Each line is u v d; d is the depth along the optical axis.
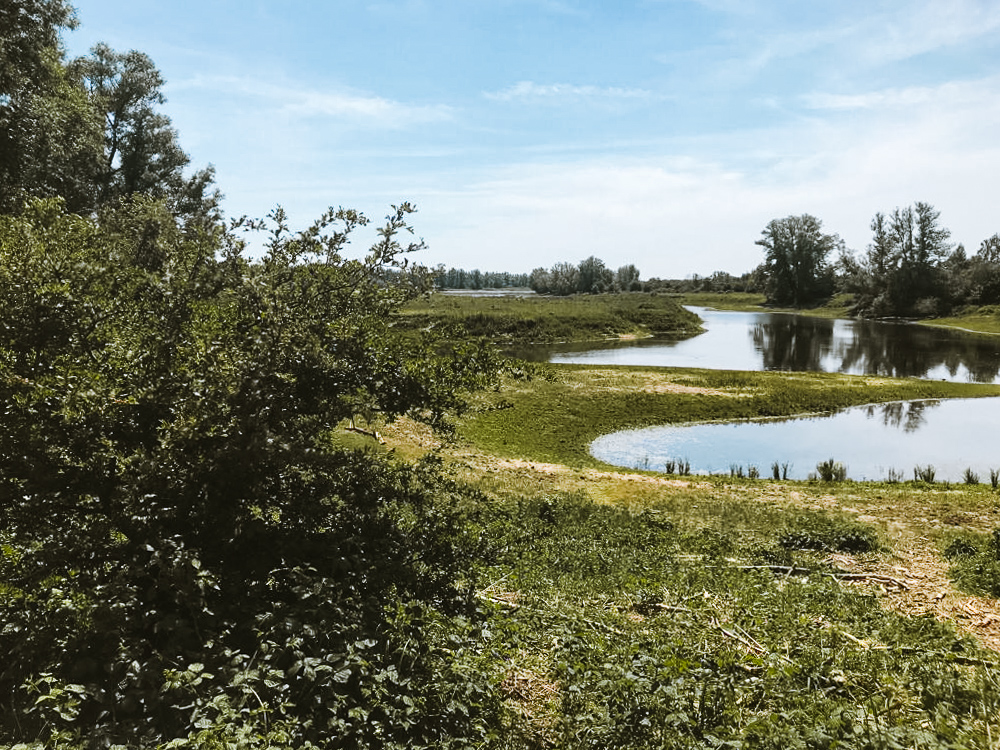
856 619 9.44
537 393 37.06
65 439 5.70
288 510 6.82
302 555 6.63
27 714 4.56
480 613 7.86
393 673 5.32
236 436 5.81
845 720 5.66
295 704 4.92
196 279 7.53
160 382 6.09
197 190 51.19
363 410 6.98
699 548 13.71
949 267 115.44
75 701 4.29
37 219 8.52
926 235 109.00
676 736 5.64
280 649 5.28
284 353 6.43
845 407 38.62
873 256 119.88
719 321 109.06
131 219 11.80
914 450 29.88
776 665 7.18
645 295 153.00
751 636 8.56
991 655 7.98
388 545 7.23
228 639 5.54
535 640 7.88
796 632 8.58
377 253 7.91
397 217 7.91
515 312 84.75
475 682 6.00
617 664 6.90
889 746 5.20
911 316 109.75
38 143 26.36
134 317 7.59
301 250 7.66
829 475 24.06
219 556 6.29
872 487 21.84
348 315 7.48
